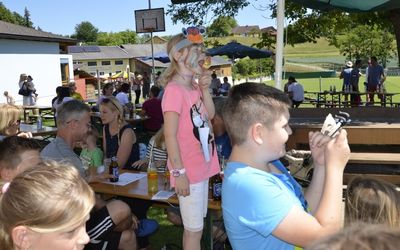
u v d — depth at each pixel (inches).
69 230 56.3
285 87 573.6
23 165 87.6
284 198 57.7
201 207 104.5
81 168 128.2
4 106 147.9
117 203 108.8
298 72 1697.8
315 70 2006.6
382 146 228.5
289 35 435.8
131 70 2095.2
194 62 102.6
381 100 529.0
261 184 58.2
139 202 144.8
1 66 805.9
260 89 62.3
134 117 384.5
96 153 168.6
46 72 897.5
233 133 63.1
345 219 71.1
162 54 708.7
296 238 56.3
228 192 61.1
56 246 55.9
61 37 933.2
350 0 232.1
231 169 62.2
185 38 103.9
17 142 90.3
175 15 445.4
